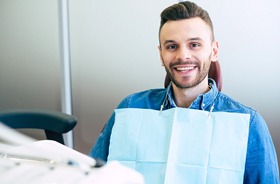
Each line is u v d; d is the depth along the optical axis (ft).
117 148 2.98
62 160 1.46
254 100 4.84
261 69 4.74
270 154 2.97
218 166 2.74
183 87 3.28
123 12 5.33
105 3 5.41
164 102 3.44
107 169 1.39
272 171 2.92
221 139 2.80
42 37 5.94
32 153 1.53
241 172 2.74
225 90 4.89
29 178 1.35
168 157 2.77
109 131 3.36
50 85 6.10
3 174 1.39
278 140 4.84
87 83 5.83
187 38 3.17
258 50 4.69
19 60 6.23
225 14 4.71
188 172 2.75
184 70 3.23
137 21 5.28
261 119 3.09
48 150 1.60
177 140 2.83
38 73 6.14
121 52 5.49
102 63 5.66
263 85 4.77
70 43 5.77
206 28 3.22
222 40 4.78
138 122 2.99
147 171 2.82
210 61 3.36
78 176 1.34
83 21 5.60
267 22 4.59
